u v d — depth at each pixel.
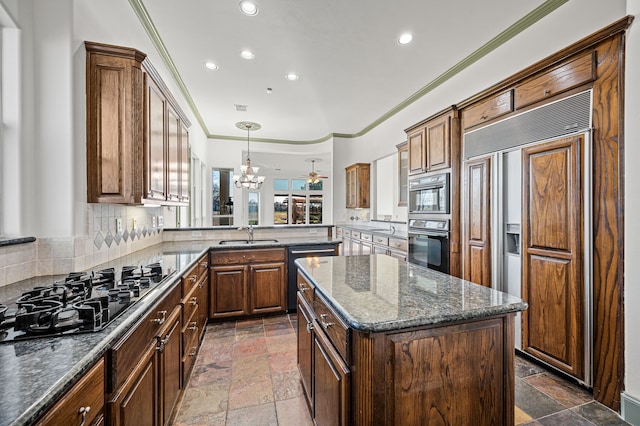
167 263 2.06
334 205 6.24
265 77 3.59
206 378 2.09
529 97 2.23
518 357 2.34
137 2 2.28
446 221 2.99
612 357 1.73
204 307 2.78
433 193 3.21
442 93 3.63
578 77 1.89
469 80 3.19
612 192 1.72
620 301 1.69
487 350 1.09
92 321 0.96
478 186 2.68
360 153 6.06
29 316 0.91
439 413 1.03
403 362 0.98
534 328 2.17
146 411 1.21
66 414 0.70
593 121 1.81
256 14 2.44
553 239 2.03
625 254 1.66
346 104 4.51
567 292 1.94
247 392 1.93
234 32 2.68
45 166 1.65
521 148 2.28
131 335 1.06
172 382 1.60
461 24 2.56
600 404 1.79
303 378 1.82
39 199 1.64
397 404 0.98
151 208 3.04
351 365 1.04
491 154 2.54
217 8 2.36
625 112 1.65
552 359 2.04
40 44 1.64
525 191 2.23
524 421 1.66
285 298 3.27
